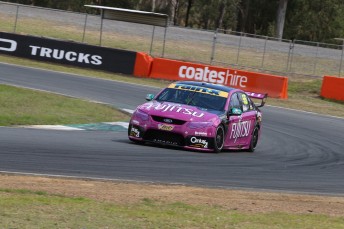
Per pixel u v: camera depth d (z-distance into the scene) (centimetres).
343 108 7344
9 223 1644
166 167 3012
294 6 19650
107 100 5841
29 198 2011
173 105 3622
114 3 18538
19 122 4050
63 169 2714
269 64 10381
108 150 3288
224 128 3644
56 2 17425
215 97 3747
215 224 1872
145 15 9494
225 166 3234
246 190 2698
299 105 7150
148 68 8131
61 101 5181
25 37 8431
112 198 2220
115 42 11025
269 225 1936
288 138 4700
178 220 1881
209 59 10256
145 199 2252
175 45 11288
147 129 3522
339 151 4303
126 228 1717
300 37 19525
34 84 6300
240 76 7725
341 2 19825
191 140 3497
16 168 2627
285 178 3100
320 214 2275
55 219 1739
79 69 8138
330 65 10869
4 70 7069
